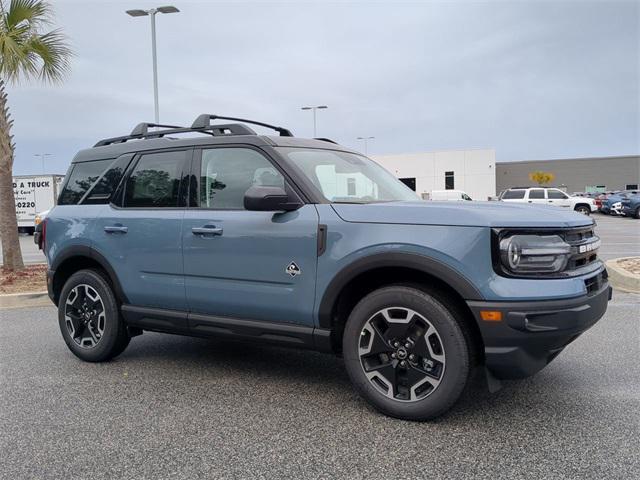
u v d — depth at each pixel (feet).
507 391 13.10
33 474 9.50
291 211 12.48
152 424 11.61
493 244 10.32
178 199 14.47
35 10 33.09
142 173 15.43
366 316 11.60
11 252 34.68
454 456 9.85
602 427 10.98
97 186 16.48
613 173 282.15
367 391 11.73
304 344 12.43
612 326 19.52
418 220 11.05
